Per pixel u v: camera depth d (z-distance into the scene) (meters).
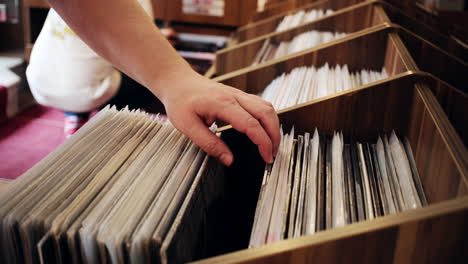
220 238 0.70
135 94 1.85
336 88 0.95
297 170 0.66
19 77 2.77
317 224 0.55
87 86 1.50
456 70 1.11
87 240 0.48
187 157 0.63
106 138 0.68
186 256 0.51
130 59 0.65
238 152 0.77
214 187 0.66
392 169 0.68
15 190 0.54
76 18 0.63
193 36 3.13
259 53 1.39
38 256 0.50
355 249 0.38
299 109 0.81
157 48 0.66
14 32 3.30
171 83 0.65
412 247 0.38
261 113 0.66
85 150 0.64
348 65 1.12
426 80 0.77
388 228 0.38
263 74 1.11
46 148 2.24
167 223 0.49
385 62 1.10
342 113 0.81
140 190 0.54
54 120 2.60
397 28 1.09
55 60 1.46
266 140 0.63
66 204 0.51
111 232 0.48
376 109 0.80
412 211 0.38
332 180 0.64
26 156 2.13
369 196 0.62
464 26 1.89
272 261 0.39
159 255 0.46
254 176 0.77
